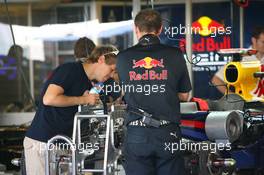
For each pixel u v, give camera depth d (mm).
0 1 31375
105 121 16812
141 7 30188
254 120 19000
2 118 29672
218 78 26094
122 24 31484
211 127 17453
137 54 16031
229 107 19266
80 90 16594
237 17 30766
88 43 21219
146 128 15812
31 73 32031
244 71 19281
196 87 29766
